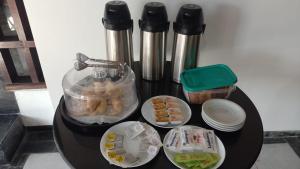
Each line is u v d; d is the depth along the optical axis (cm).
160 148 74
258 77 135
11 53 142
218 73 95
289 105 148
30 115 160
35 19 114
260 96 144
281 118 155
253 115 88
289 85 139
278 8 113
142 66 104
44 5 111
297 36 121
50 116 161
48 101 154
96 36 120
